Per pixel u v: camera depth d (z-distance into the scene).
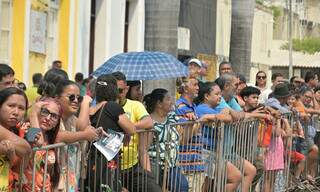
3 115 8.55
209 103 13.95
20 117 8.62
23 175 8.47
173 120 12.98
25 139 8.62
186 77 16.80
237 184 14.16
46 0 23.61
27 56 22.16
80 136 9.68
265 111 15.79
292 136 17.72
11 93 8.55
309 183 18.89
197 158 13.01
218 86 14.09
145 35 17.88
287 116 17.39
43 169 8.85
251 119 15.05
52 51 24.55
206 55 42.56
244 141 14.72
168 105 12.69
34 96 13.55
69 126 10.20
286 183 17.20
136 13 31.00
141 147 11.57
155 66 14.32
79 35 26.05
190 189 12.95
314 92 21.84
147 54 14.51
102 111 10.95
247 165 14.72
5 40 21.25
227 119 13.63
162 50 17.59
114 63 14.48
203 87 14.04
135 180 11.46
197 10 41.19
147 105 12.78
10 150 8.09
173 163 12.27
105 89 11.14
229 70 18.66
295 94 18.91
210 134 13.38
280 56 71.00
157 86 17.98
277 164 16.38
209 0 43.56
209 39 44.00
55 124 9.41
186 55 38.88
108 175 10.65
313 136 19.34
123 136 10.62
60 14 24.81
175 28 17.77
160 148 12.10
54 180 9.26
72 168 9.66
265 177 16.08
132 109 11.77
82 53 26.44
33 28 22.67
